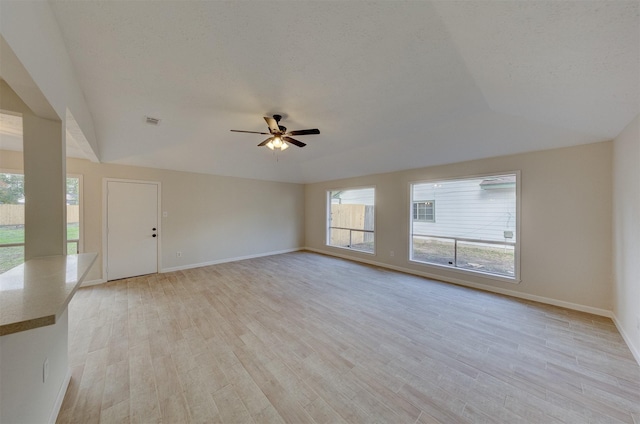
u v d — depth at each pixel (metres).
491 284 3.85
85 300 3.45
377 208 5.54
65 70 1.84
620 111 2.10
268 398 1.69
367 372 1.96
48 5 1.46
